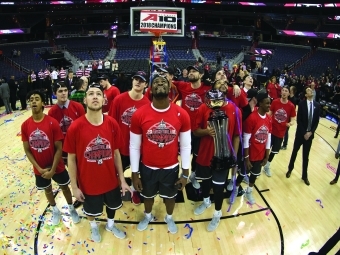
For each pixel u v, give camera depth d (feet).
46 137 9.99
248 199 13.02
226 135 10.05
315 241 10.68
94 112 8.71
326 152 19.13
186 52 73.51
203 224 11.53
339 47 72.90
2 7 78.23
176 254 9.98
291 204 12.92
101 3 81.66
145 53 71.72
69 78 29.14
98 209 9.87
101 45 76.38
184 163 9.89
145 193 10.36
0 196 13.24
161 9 20.61
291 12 81.56
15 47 70.38
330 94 30.96
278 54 71.05
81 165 9.16
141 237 10.75
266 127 11.62
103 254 9.90
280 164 17.08
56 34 79.25
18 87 31.09
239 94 11.91
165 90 8.80
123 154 11.98
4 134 21.77
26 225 11.23
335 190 14.20
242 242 10.59
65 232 10.92
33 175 15.30
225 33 82.43
